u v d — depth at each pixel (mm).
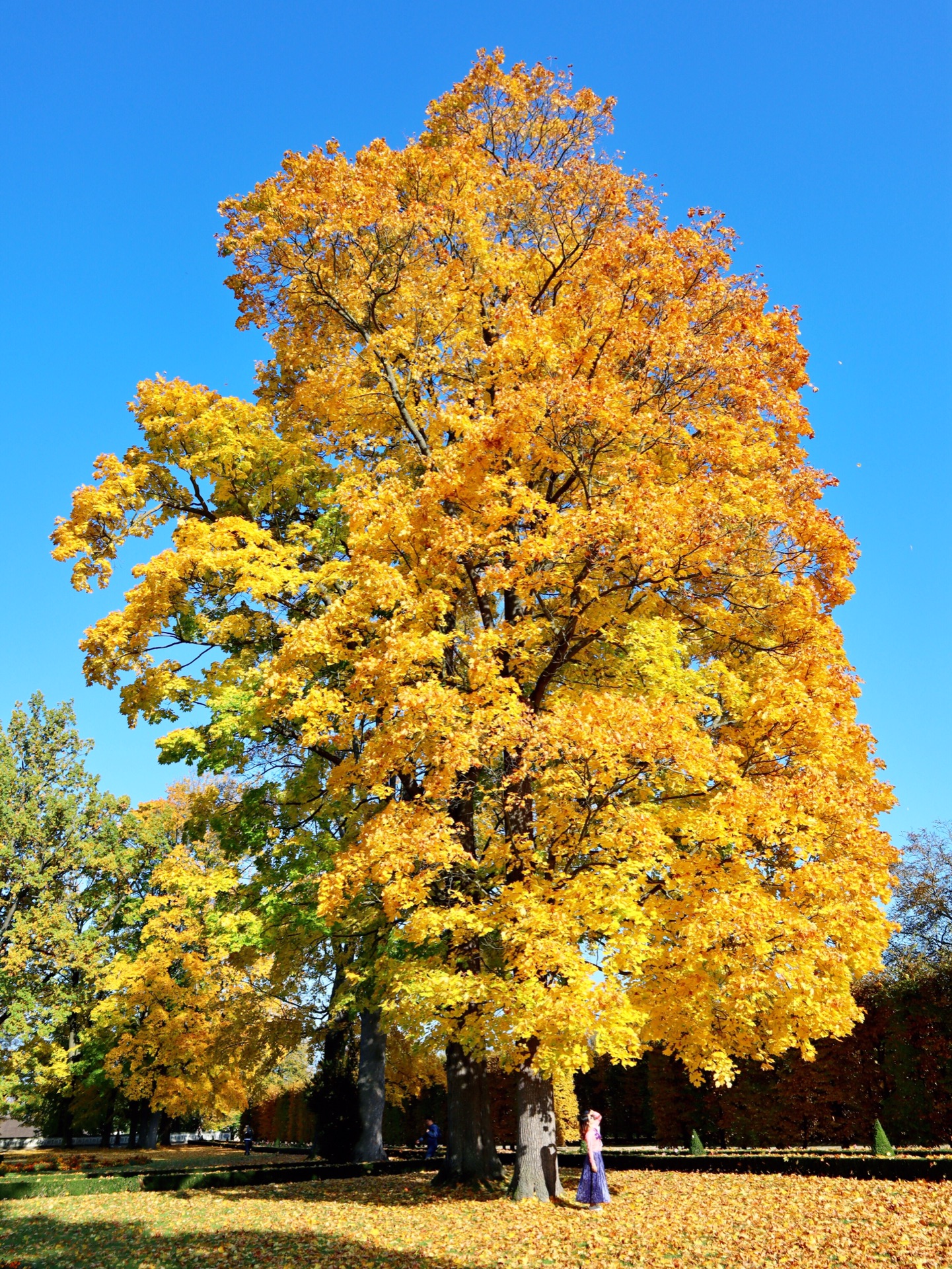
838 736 12375
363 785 12234
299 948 18359
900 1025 18781
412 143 16141
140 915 35156
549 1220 11273
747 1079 21906
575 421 12078
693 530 11477
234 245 16328
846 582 13609
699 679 12180
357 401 15883
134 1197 18016
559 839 11305
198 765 16438
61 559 16656
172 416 18688
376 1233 11227
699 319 13875
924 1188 11836
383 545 12547
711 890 10391
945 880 25797
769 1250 8953
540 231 15742
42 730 33250
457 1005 11305
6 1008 28609
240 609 17875
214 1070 34375
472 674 11148
